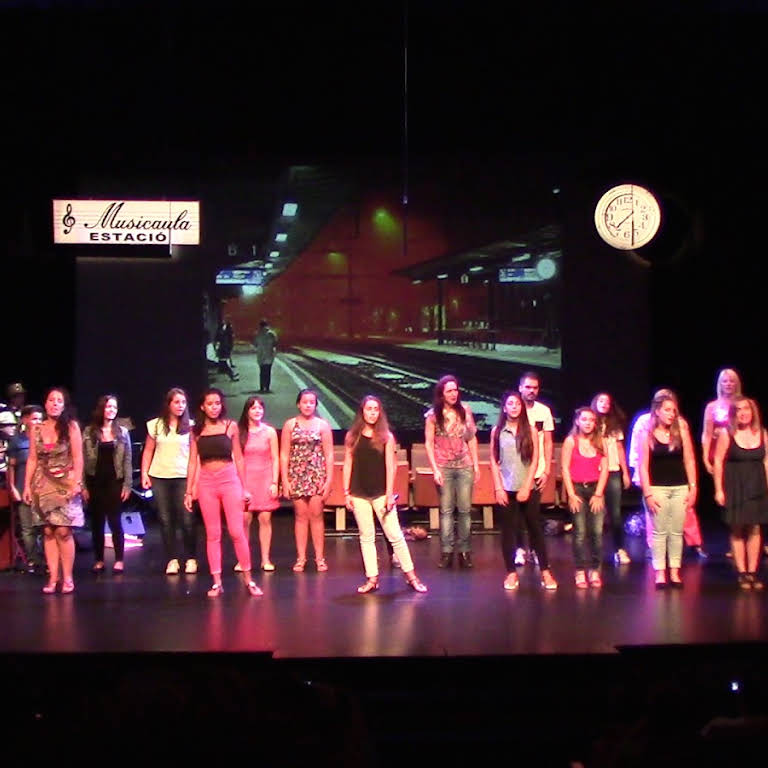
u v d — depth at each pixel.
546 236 12.06
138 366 12.09
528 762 5.23
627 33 11.19
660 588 8.03
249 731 2.01
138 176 11.88
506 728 5.45
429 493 11.05
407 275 12.15
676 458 8.05
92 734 1.91
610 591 7.95
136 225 11.87
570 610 7.25
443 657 6.00
